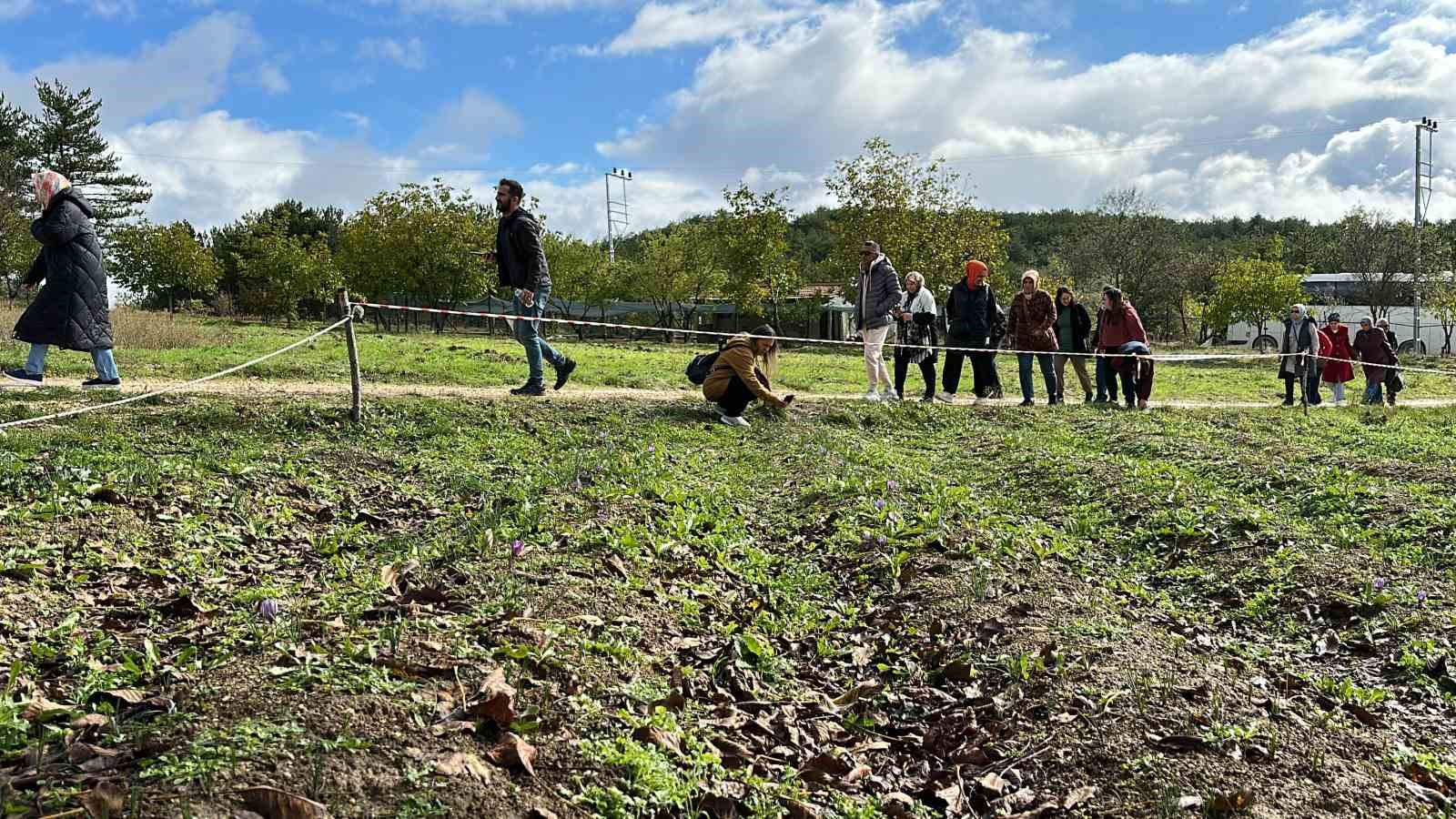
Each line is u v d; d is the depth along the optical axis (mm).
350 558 6164
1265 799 3914
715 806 3676
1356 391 24516
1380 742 4645
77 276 10117
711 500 8336
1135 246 63000
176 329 21812
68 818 2920
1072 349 16062
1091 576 7145
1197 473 10008
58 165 60844
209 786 3076
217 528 6398
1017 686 5004
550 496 7633
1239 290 56719
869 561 6988
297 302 51719
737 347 11898
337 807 3080
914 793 4258
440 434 9945
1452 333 55500
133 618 4852
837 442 10852
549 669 4363
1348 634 6109
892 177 48000
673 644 5117
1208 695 4793
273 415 9695
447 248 49188
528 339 11906
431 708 3756
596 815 3379
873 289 13961
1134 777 4082
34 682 3955
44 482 6578
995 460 10750
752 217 53531
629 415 11492
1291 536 7629
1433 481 9266
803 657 5598
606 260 62125
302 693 3738
